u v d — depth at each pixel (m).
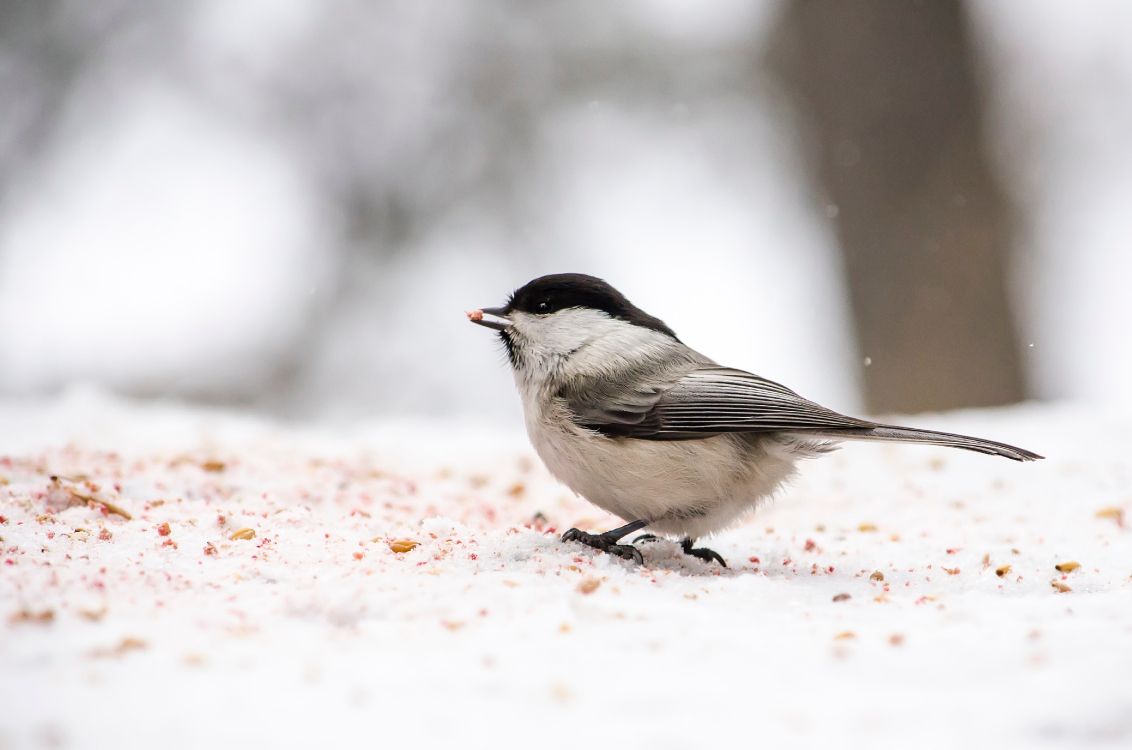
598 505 6.73
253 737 3.40
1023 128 14.52
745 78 15.90
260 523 6.43
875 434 6.25
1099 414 11.36
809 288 15.85
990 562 6.58
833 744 3.45
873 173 14.16
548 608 4.70
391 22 17.28
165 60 17.08
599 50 16.72
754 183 16.47
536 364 6.82
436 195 17.11
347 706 3.64
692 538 6.74
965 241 13.87
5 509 6.50
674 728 3.54
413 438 11.20
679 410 6.40
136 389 16.80
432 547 6.00
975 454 10.03
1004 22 14.48
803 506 8.79
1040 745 3.46
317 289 17.14
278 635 4.27
